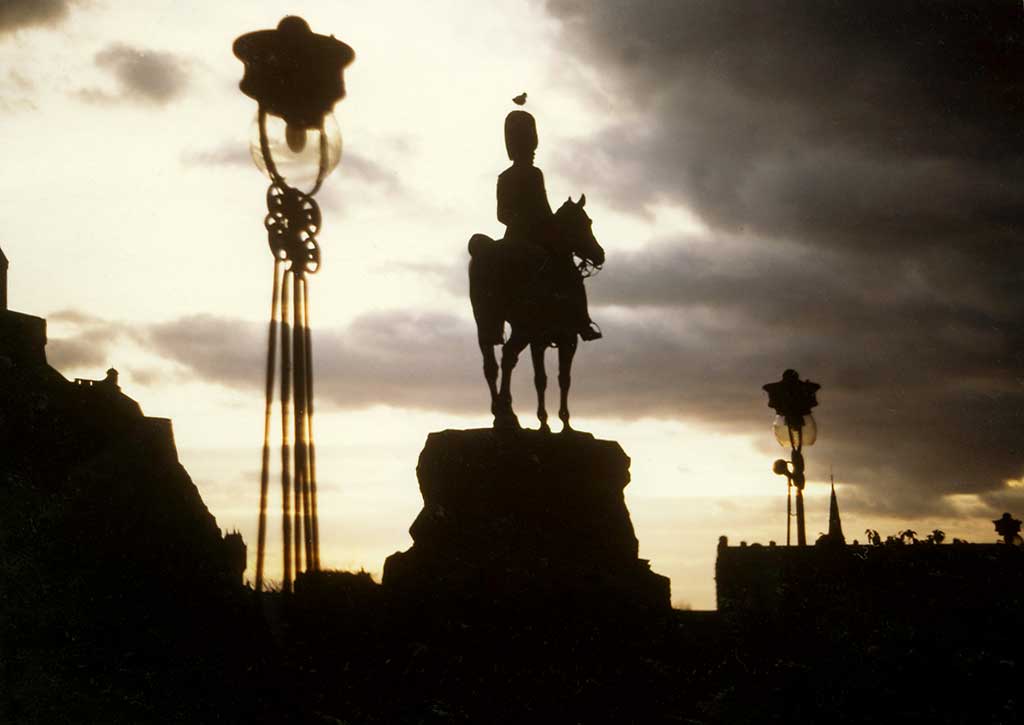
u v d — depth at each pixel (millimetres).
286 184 9219
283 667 14125
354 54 9523
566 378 21500
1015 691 15188
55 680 15242
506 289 21188
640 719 15516
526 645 18094
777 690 15984
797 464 21844
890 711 14945
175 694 14602
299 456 8625
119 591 19750
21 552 22188
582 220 21594
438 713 14789
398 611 18656
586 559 19750
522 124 21969
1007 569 20000
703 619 21109
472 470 20234
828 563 20828
